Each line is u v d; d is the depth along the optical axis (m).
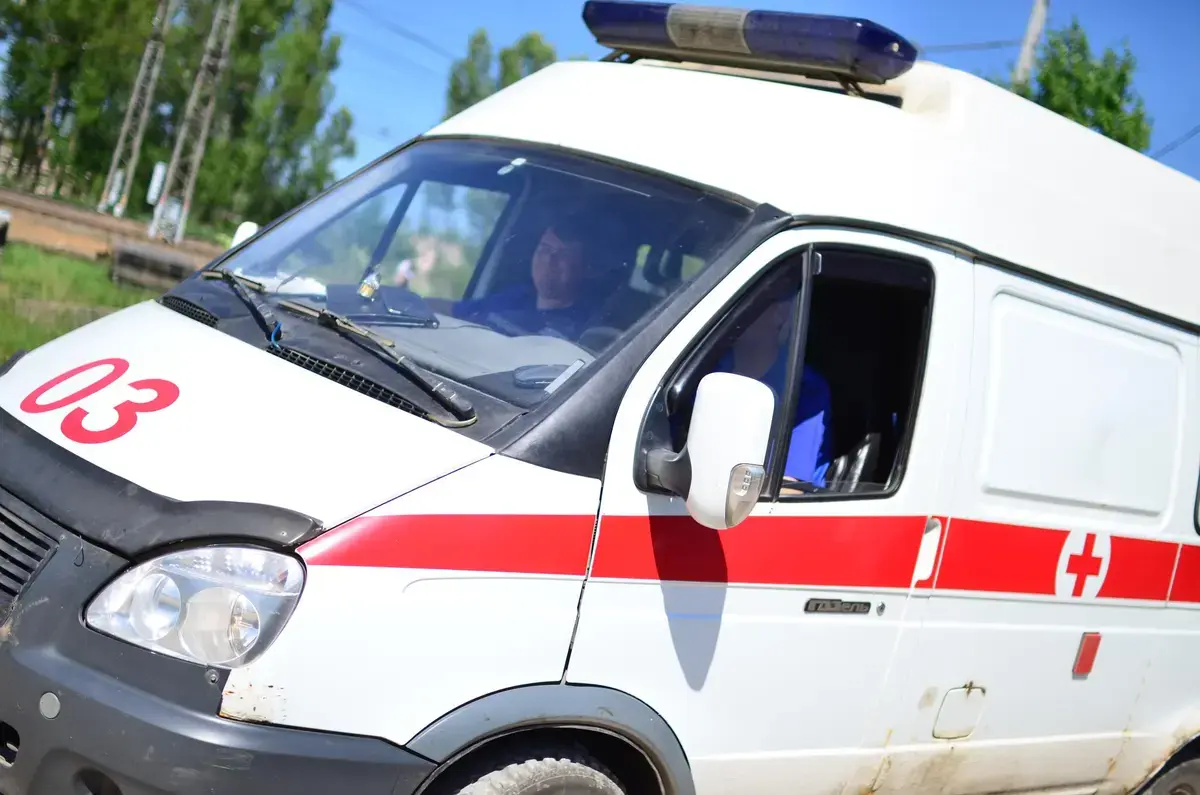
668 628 3.37
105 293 18.97
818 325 3.85
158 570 2.85
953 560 4.05
